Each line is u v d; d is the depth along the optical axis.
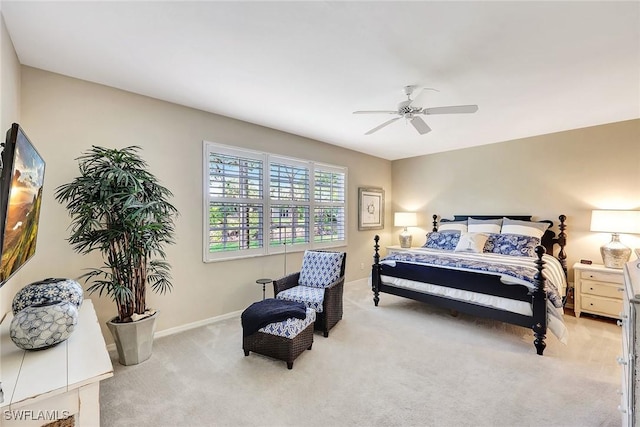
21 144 1.24
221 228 3.35
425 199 5.52
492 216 4.59
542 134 4.12
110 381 2.10
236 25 1.74
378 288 3.85
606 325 3.21
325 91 2.68
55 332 1.37
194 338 2.85
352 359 2.44
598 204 3.70
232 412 1.79
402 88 2.61
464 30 1.77
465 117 3.38
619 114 3.29
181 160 3.05
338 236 4.90
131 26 1.75
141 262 2.38
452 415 1.78
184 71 2.32
